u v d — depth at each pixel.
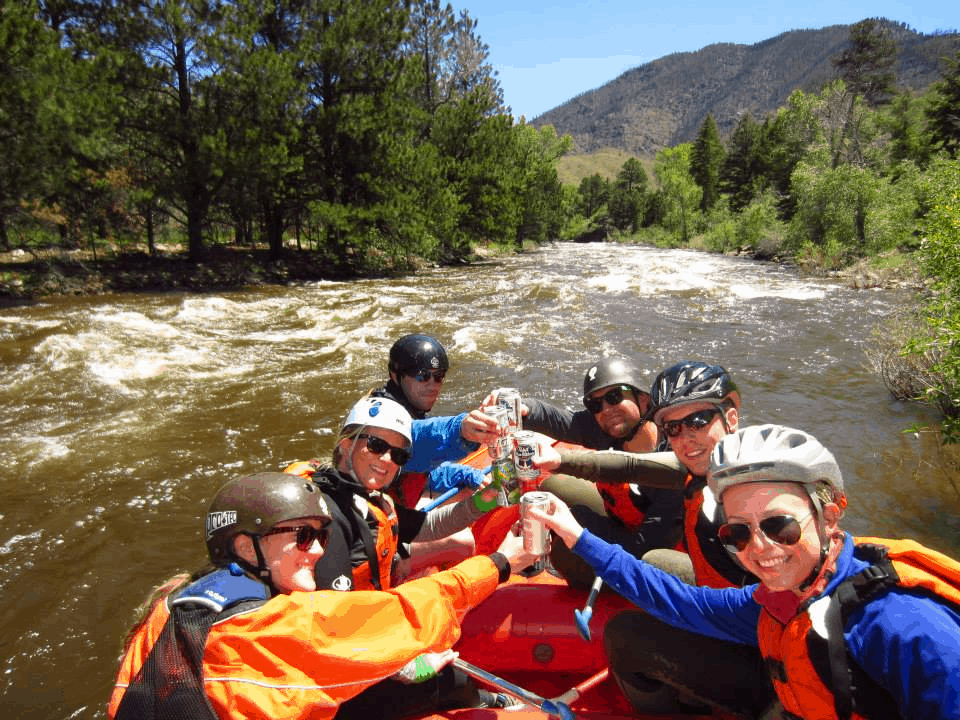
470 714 2.19
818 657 1.43
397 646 1.75
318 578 2.07
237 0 21.55
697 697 2.15
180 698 1.51
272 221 25.81
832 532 1.53
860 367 9.47
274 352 11.22
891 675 1.35
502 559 2.20
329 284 22.06
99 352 10.80
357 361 10.53
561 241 90.31
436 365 3.27
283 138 21.83
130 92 21.14
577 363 10.03
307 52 23.83
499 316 14.28
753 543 1.51
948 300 6.57
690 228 71.44
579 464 2.53
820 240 28.34
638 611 2.23
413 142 31.19
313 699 1.59
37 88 16.28
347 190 26.52
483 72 38.78
